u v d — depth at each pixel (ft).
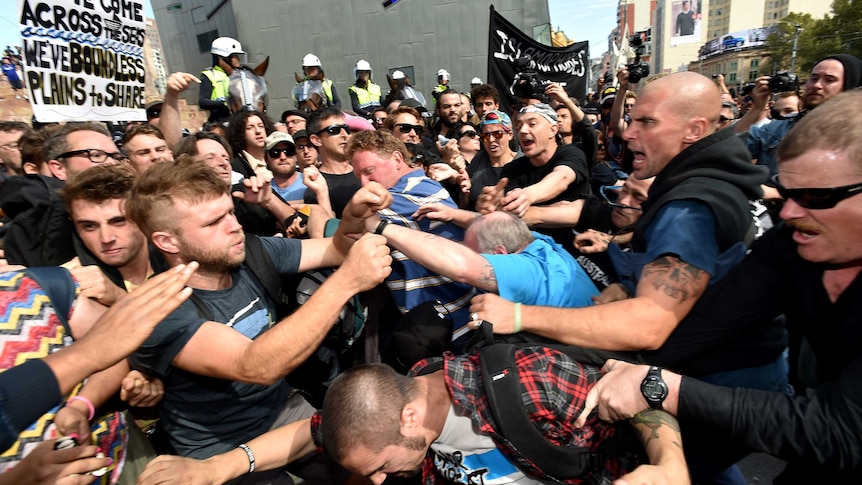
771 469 8.17
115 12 10.84
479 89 15.44
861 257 3.57
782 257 4.33
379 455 4.11
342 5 26.99
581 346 4.68
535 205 9.00
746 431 3.71
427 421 4.27
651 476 3.35
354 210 5.74
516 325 4.78
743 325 4.57
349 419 4.00
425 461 5.06
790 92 13.23
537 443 4.06
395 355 6.26
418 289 6.64
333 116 11.10
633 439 4.33
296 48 28.07
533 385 4.10
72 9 9.89
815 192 3.46
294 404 6.28
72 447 4.00
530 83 14.14
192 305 4.94
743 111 27.43
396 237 5.51
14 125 13.35
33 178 7.30
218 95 19.10
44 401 3.15
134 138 8.97
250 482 5.42
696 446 4.86
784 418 3.60
